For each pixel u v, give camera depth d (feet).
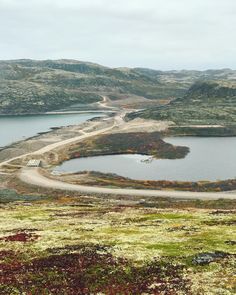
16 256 128.67
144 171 568.00
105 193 439.22
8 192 451.12
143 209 242.78
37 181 508.12
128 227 173.37
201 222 181.88
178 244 137.80
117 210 239.30
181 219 193.26
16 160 647.56
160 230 164.35
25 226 186.70
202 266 113.50
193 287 97.96
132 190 451.94
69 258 122.83
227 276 104.73
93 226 178.09
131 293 95.61
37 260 122.21
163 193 433.89
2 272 112.37
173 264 115.85
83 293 96.22
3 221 206.18
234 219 186.29
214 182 481.46
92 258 122.11
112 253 127.65
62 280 104.73
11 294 96.12
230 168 568.00
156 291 96.27
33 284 102.22
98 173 548.31
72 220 200.13
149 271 110.52
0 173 569.23
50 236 157.07
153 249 132.05
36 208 260.62
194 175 535.60
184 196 419.33
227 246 132.98
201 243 138.10
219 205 350.02
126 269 112.16
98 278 105.91
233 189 458.09
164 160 637.30
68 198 382.42
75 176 536.42
